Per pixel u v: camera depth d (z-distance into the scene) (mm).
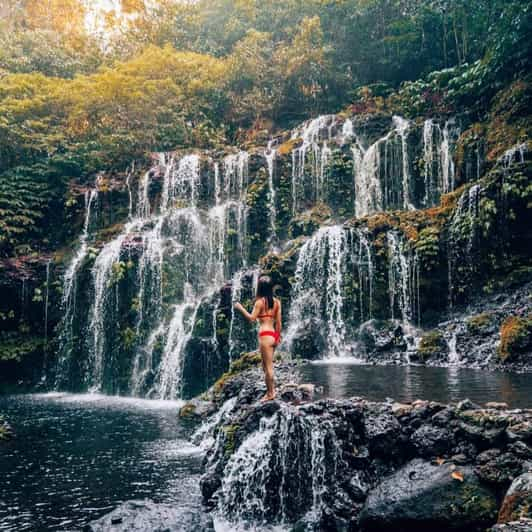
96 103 27250
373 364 12805
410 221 16844
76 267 21188
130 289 19875
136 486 7461
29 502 6961
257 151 24141
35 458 8992
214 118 30688
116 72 29766
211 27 39125
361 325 15719
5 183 24047
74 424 12023
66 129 27625
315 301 16703
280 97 29766
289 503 6031
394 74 30000
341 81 29281
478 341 12750
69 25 47219
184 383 17047
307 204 22500
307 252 17344
